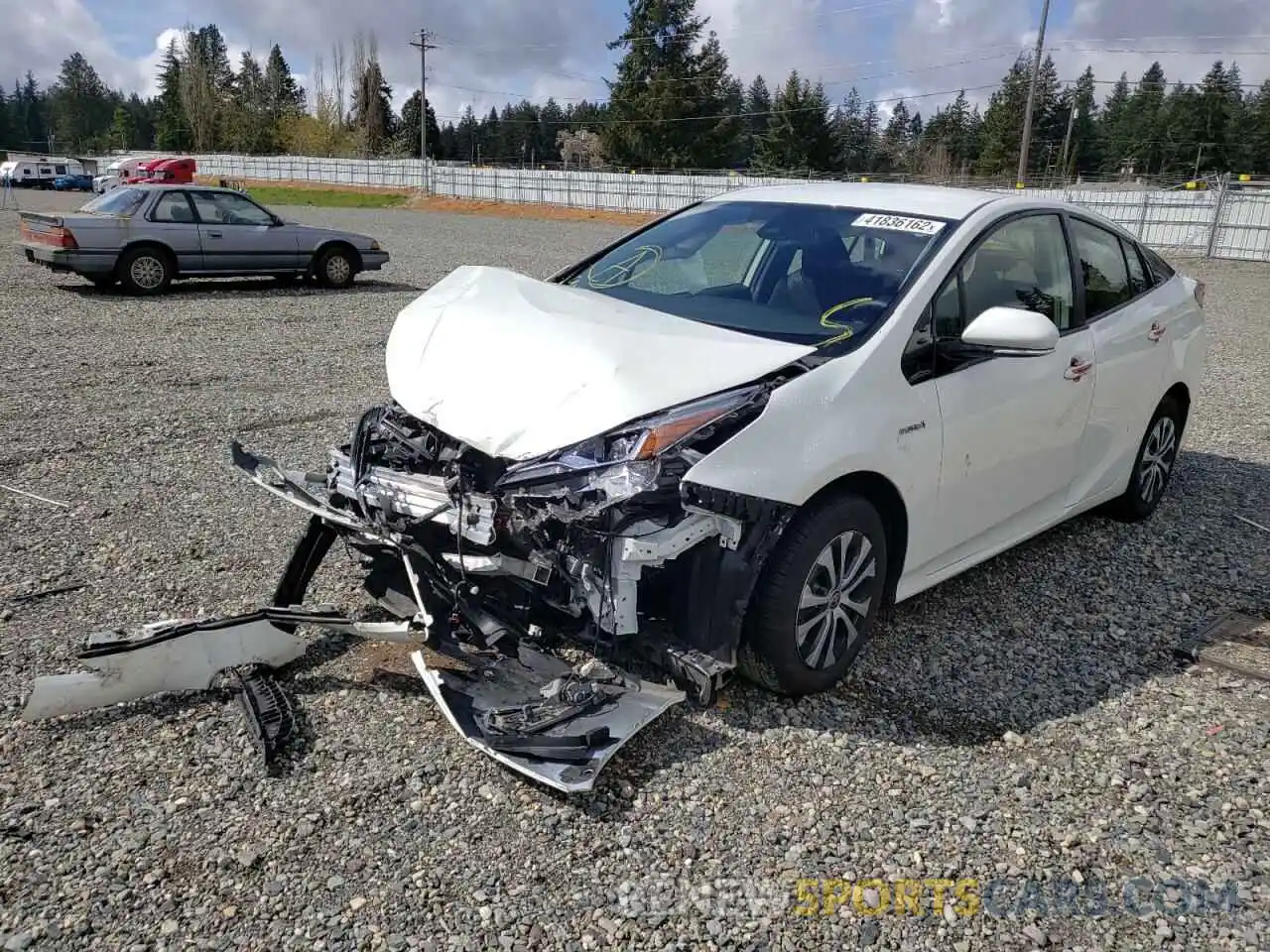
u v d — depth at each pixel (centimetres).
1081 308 483
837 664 368
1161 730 363
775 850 288
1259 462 730
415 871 271
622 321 363
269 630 356
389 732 332
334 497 379
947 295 396
